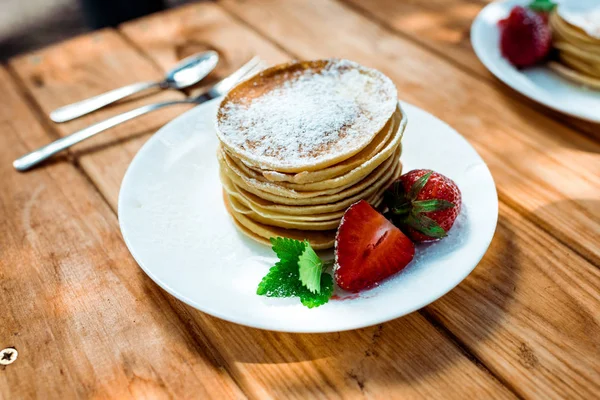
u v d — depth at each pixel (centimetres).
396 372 28
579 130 42
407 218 31
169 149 39
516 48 46
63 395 28
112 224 36
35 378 29
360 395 28
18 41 99
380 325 30
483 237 32
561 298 31
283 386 28
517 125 42
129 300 32
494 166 39
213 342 30
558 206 36
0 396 28
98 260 34
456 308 31
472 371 28
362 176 32
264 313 29
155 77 50
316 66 37
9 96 48
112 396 28
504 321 30
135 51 53
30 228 36
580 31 45
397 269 30
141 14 87
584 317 30
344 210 32
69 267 34
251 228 33
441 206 31
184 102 45
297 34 54
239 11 58
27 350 30
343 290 30
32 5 109
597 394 27
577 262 33
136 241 33
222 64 50
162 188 36
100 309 32
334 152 31
